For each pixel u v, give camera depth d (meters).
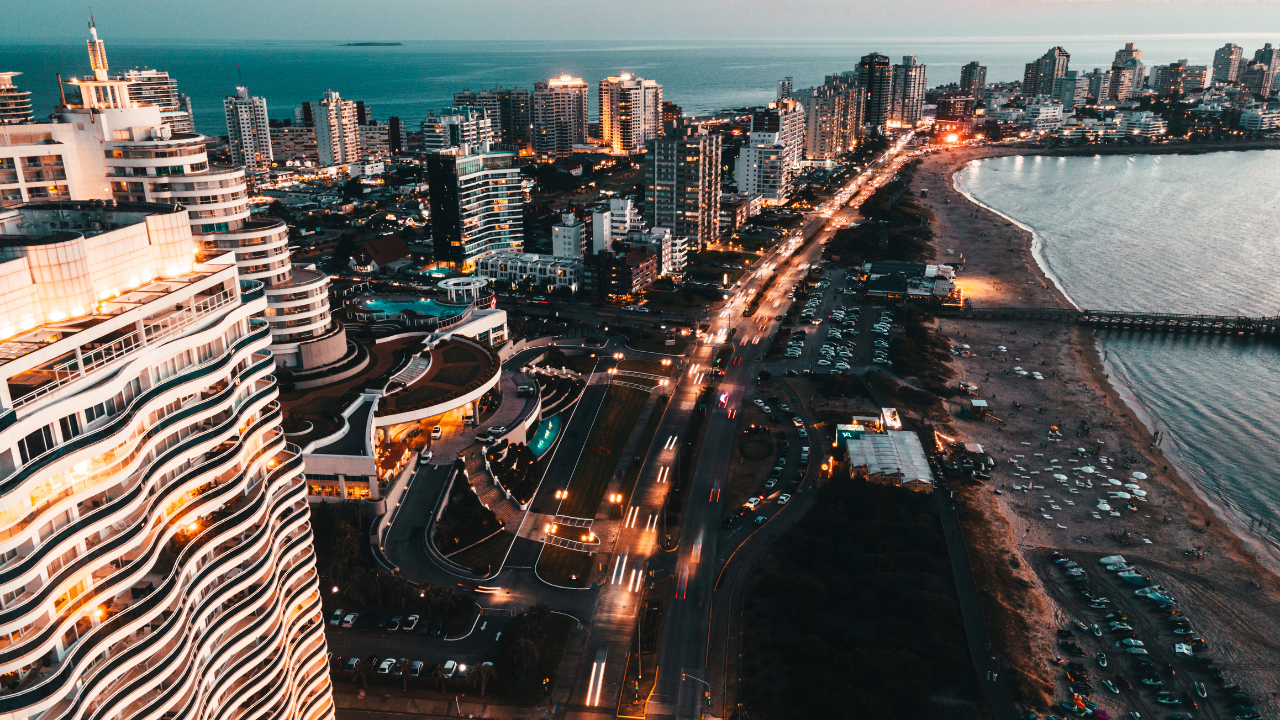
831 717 109.44
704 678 119.62
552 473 177.62
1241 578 149.75
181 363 71.94
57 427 58.06
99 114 174.12
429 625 128.38
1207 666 125.69
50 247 62.34
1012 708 112.31
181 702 73.06
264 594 83.69
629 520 160.88
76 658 60.44
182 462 71.19
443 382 188.00
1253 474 191.88
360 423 165.50
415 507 157.38
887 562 140.50
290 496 89.94
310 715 99.00
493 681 117.25
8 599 55.78
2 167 165.00
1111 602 141.00
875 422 195.88
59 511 58.28
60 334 61.69
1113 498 176.62
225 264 79.00
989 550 153.12
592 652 124.62
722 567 145.75
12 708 55.75
